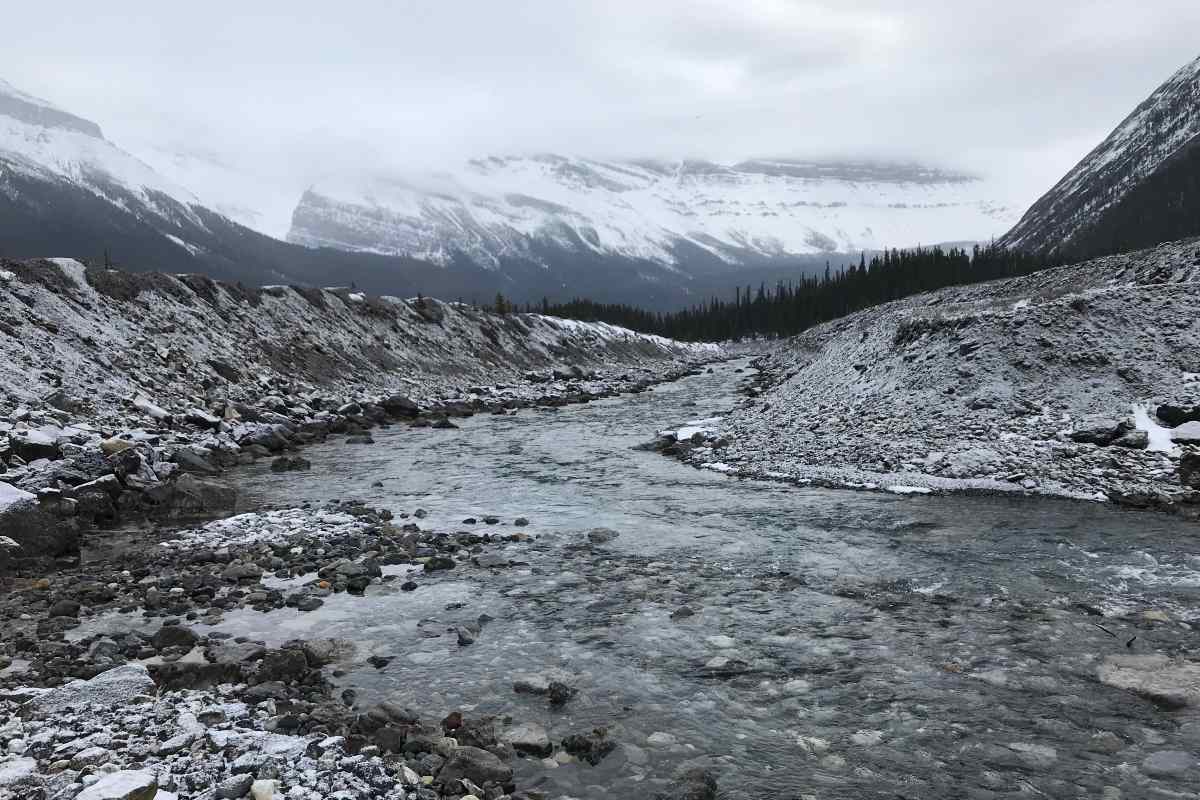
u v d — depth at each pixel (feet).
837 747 23.53
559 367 251.60
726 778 21.80
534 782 21.63
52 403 77.97
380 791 20.12
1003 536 48.80
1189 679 27.12
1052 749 23.08
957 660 29.73
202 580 40.88
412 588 39.91
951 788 21.12
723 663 30.04
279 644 32.22
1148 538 47.47
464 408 143.64
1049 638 31.60
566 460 87.15
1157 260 124.16
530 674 29.19
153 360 105.70
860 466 72.18
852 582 40.22
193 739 22.39
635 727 25.03
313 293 171.83
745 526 53.72
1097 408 73.51
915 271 488.44
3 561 42.39
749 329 586.86
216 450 85.35
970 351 87.97
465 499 64.80
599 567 43.83
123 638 32.55
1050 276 182.60
